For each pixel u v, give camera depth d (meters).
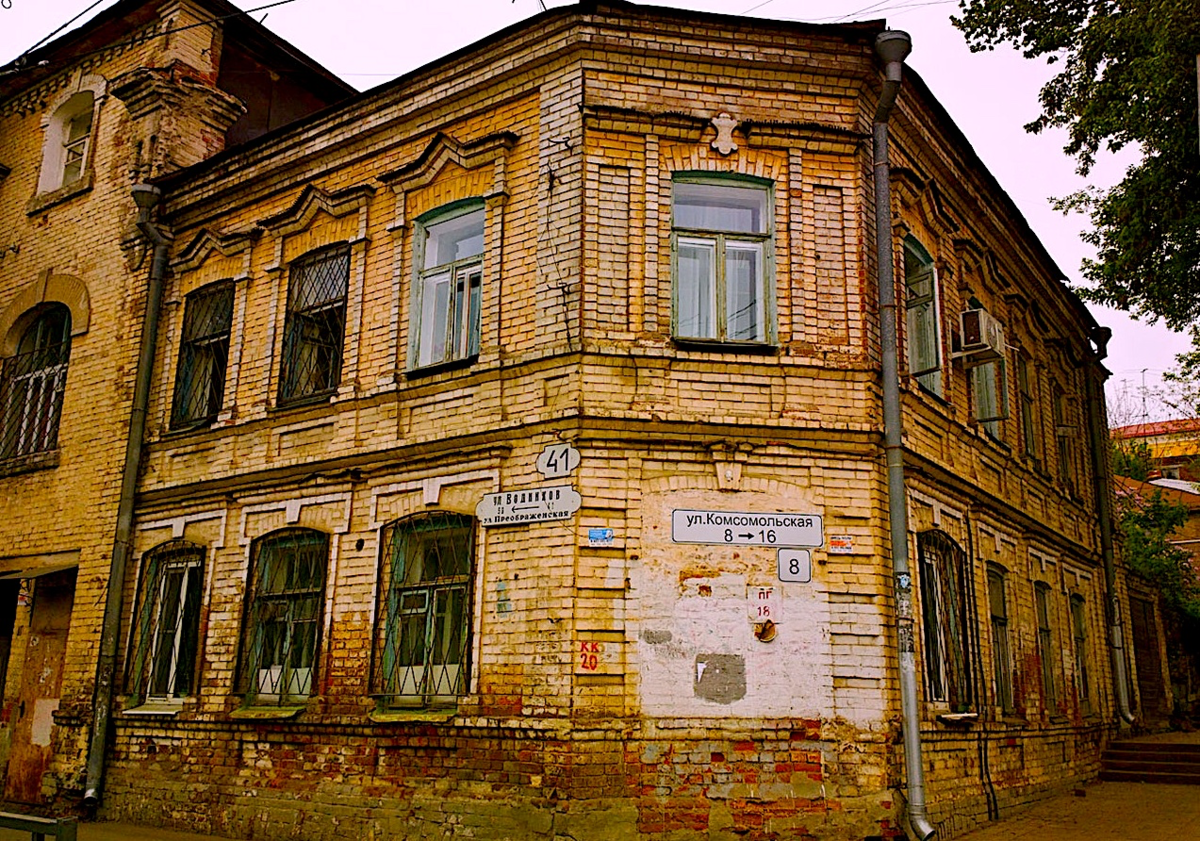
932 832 9.84
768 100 11.62
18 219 17.66
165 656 13.63
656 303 10.81
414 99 12.72
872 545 10.58
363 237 12.89
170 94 15.87
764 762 9.88
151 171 15.58
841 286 11.24
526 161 11.59
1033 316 17.92
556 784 9.55
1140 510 30.02
